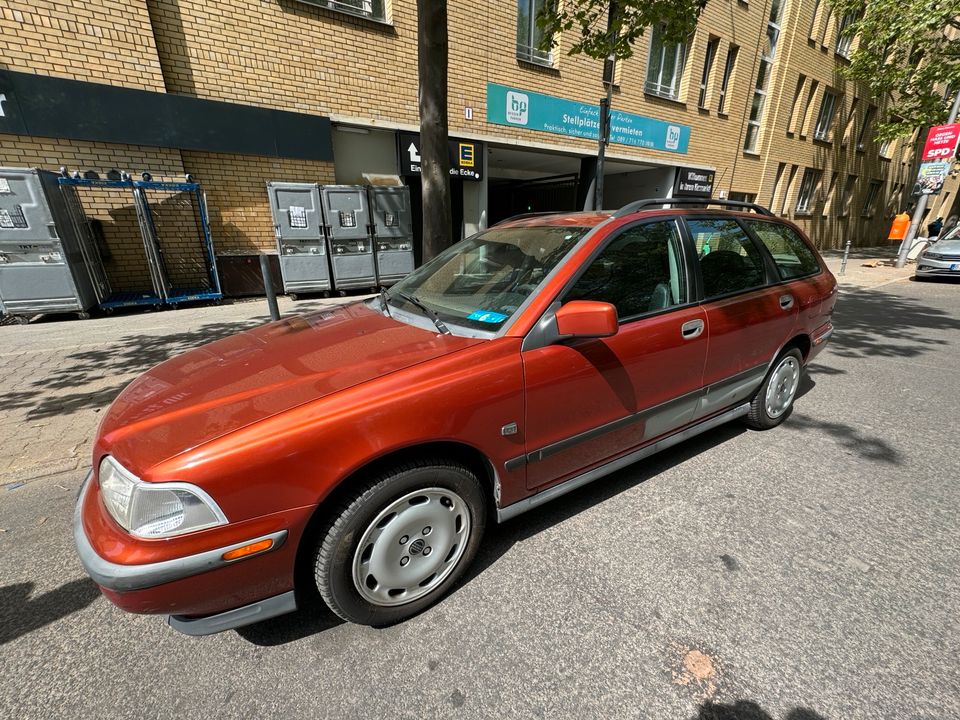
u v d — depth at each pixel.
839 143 19.55
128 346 5.41
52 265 6.22
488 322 2.17
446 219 5.06
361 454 1.65
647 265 2.53
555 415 2.16
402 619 1.96
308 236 8.05
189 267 7.82
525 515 2.61
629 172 14.76
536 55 10.30
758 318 3.03
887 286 11.20
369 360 1.92
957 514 2.60
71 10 6.19
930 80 14.38
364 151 8.86
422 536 1.92
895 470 3.05
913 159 25.52
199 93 7.19
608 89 6.17
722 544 2.37
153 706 1.62
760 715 1.56
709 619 1.93
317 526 1.74
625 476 2.98
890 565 2.22
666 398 2.63
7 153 6.25
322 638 1.87
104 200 7.04
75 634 1.90
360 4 8.22
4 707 1.62
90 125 6.52
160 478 1.45
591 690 1.65
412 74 8.89
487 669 1.74
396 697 1.64
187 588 1.49
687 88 13.01
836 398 4.30
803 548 2.33
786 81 15.76
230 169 7.71
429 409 1.77
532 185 15.82
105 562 1.46
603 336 1.91
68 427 3.56
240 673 1.73
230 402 1.70
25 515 2.63
